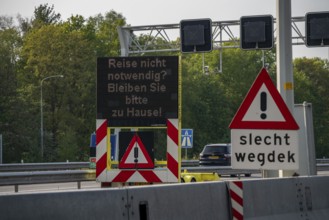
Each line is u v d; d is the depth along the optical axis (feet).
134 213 63.16
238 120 72.95
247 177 287.89
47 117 496.64
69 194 57.31
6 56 472.85
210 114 597.11
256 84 72.95
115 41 589.73
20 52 518.37
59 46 506.07
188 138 270.67
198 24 223.92
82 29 599.98
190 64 630.74
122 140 119.96
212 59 639.76
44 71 506.07
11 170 279.08
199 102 579.89
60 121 499.10
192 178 190.39
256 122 72.79
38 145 459.32
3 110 458.50
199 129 581.53
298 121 110.22
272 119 72.64
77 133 512.63
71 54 508.12
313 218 88.69
